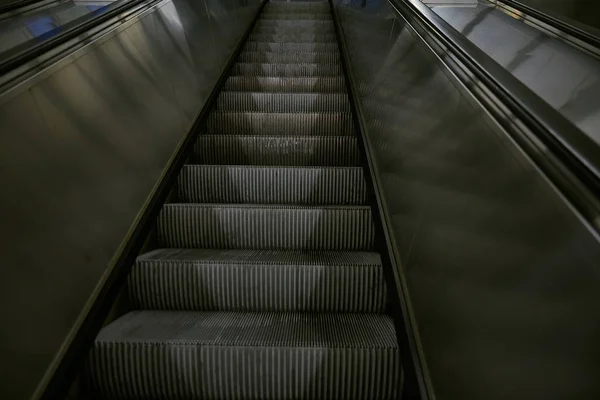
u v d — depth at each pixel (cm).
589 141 89
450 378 117
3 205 122
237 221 226
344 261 196
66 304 138
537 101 109
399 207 193
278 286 189
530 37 420
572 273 81
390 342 156
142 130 223
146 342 150
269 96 381
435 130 168
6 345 114
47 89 153
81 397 146
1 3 315
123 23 235
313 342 155
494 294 105
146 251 209
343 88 417
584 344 76
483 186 121
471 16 519
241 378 151
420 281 152
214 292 190
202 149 304
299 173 261
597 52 350
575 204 79
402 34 256
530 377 86
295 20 681
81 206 157
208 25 409
